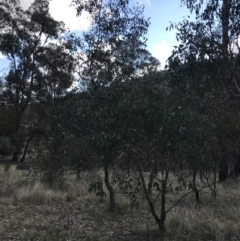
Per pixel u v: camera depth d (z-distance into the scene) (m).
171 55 5.93
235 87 6.66
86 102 7.55
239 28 6.07
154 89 5.99
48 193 10.80
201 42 5.98
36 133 32.84
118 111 6.04
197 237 6.71
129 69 8.45
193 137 5.50
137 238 6.90
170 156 5.96
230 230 7.19
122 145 5.98
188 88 6.07
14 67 34.84
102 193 7.06
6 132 34.47
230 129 8.87
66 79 29.28
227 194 11.77
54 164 12.64
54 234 7.12
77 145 8.41
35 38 34.75
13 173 14.43
